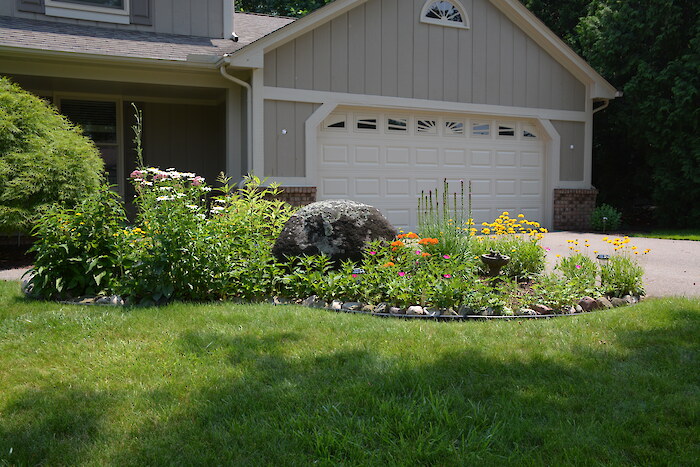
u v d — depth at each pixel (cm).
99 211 527
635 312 445
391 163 1113
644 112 1280
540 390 296
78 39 956
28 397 288
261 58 956
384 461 230
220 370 324
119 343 370
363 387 297
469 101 1157
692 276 660
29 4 1004
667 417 265
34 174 726
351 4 1018
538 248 621
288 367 329
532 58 1219
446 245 617
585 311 492
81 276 514
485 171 1203
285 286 518
